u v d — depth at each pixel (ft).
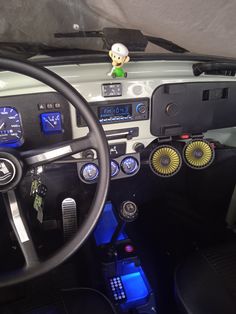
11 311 3.50
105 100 3.94
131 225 6.50
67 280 4.95
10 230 4.83
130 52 4.27
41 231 5.16
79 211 4.93
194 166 4.77
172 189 6.54
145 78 4.04
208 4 3.76
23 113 3.69
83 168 4.29
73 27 4.15
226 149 5.86
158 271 5.51
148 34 4.59
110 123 4.13
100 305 3.60
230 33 4.27
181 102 4.38
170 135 4.59
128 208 4.26
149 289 4.61
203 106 4.55
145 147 4.59
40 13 3.90
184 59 4.28
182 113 4.47
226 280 3.70
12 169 2.86
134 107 4.13
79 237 3.03
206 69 4.22
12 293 4.69
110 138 4.28
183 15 4.01
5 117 3.66
